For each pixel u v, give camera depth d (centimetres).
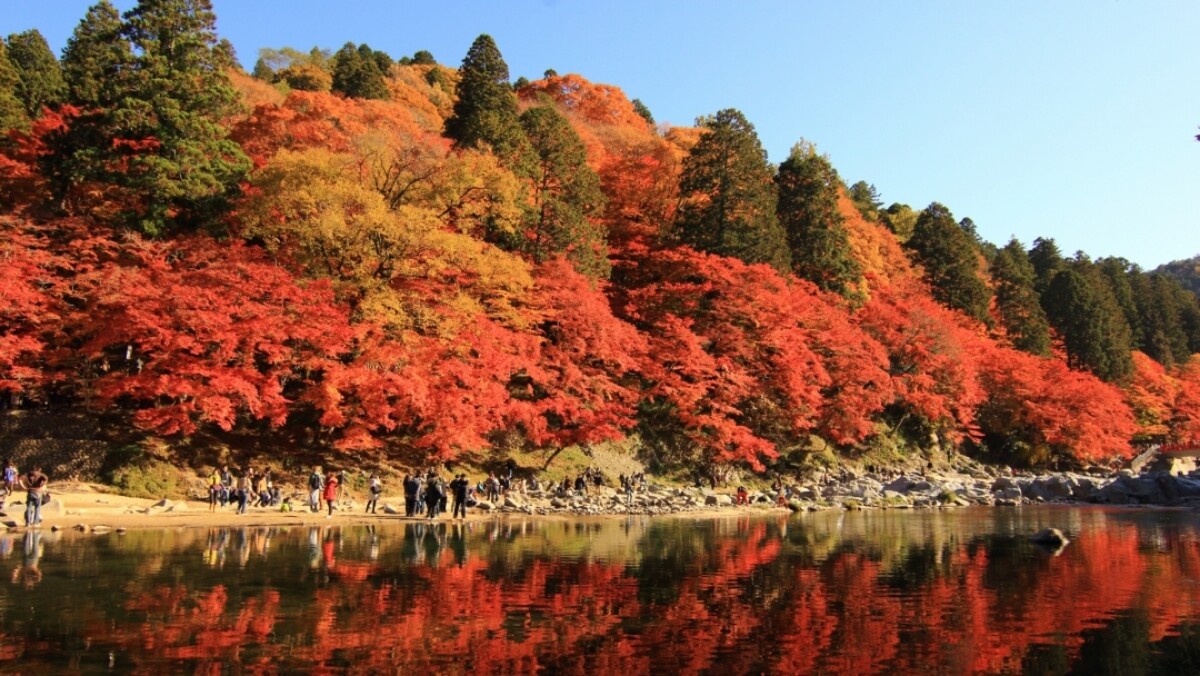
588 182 5097
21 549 1988
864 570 1883
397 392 3250
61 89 5394
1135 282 11131
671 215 6369
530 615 1356
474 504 3325
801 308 5125
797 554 2161
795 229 6444
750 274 4938
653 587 1633
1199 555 2178
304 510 3084
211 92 4044
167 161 3703
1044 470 6650
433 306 3681
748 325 4997
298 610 1348
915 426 6316
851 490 4438
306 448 3681
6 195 4044
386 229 3488
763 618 1366
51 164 3959
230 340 2997
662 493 4125
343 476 3506
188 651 1090
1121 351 8281
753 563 1983
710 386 4566
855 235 7700
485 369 3569
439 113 8238
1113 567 1955
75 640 1134
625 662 1091
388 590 1537
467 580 1662
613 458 4500
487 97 5838
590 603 1464
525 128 5050
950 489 4622
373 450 3853
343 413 3456
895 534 2711
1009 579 1769
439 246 3588
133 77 3953
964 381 5847
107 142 3947
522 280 3944
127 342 3362
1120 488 4650
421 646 1146
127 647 1103
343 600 1434
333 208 3503
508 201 4112
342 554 2002
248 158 4184
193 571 1703
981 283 7975
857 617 1380
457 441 3444
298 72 8294
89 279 3244
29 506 2356
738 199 5650
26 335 3175
